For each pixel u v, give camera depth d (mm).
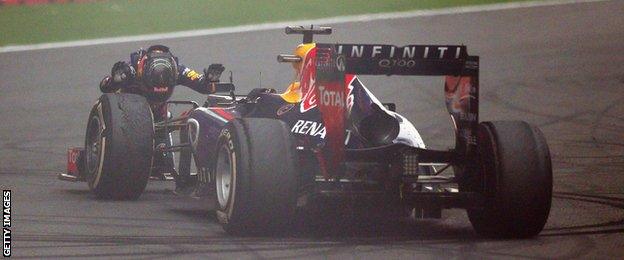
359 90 27469
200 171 30484
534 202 25094
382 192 25391
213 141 29406
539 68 61594
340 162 25078
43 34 79750
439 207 25484
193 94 58312
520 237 25922
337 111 24859
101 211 30250
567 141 44938
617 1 83562
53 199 32844
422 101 54469
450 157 26141
